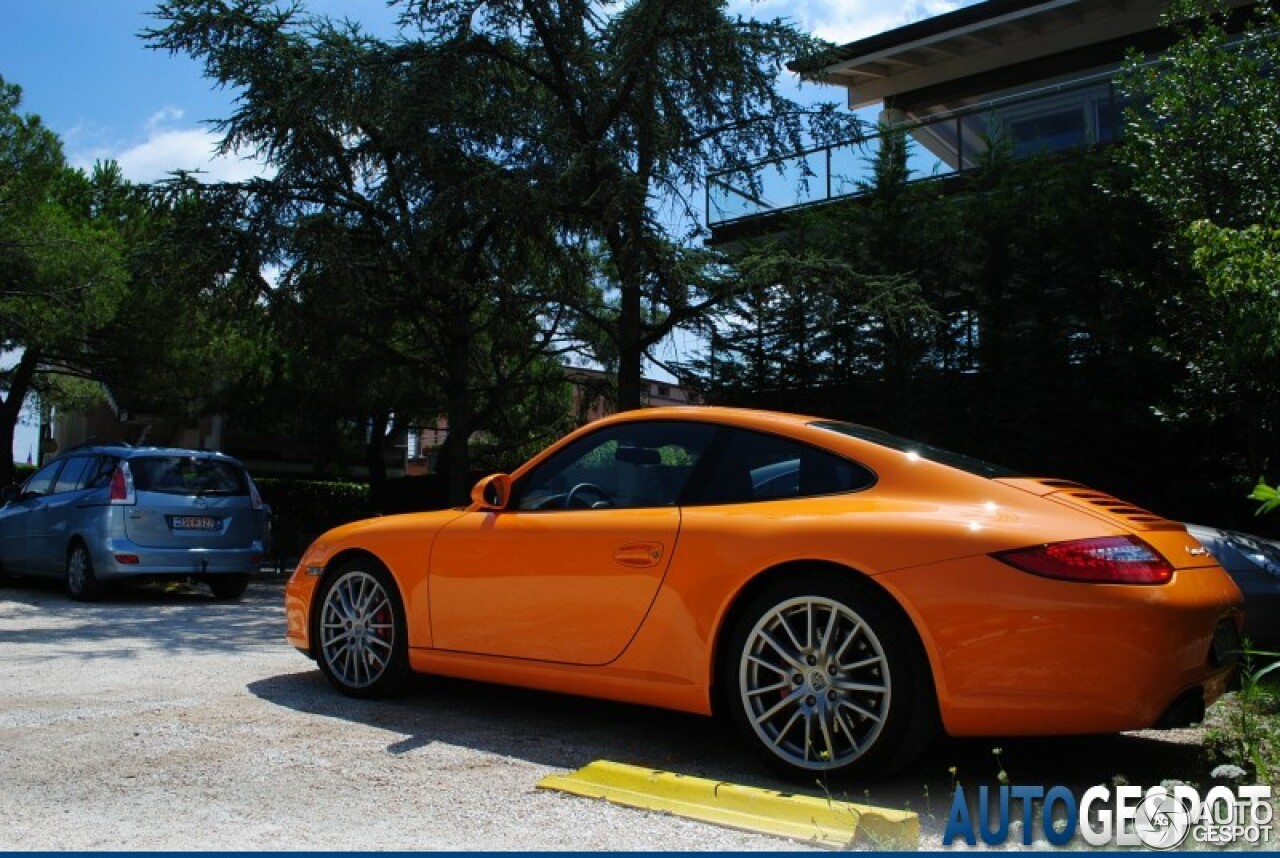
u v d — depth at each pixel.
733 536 4.11
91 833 3.30
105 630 8.51
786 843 3.25
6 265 16.66
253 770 4.02
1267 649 6.59
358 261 13.61
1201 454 10.63
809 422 4.50
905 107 20.59
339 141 14.52
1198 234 6.84
